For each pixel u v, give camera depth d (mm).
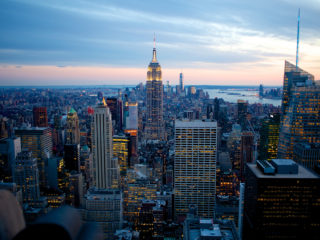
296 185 98062
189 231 97438
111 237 181125
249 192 109125
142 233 175125
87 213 184125
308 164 176250
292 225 100062
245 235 114938
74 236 5539
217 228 95562
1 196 6434
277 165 100875
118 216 182375
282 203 99312
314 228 98750
